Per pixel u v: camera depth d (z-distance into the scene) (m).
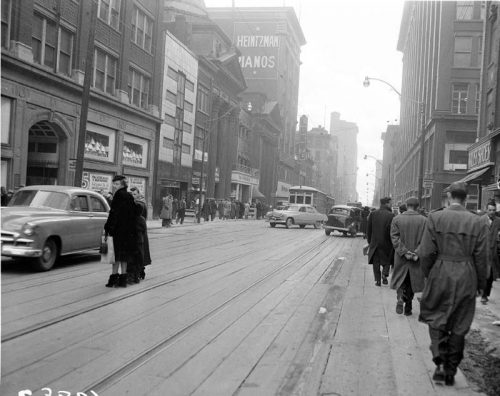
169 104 38.59
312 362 5.21
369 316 7.58
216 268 12.05
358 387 4.55
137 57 32.72
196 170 45.97
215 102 50.56
